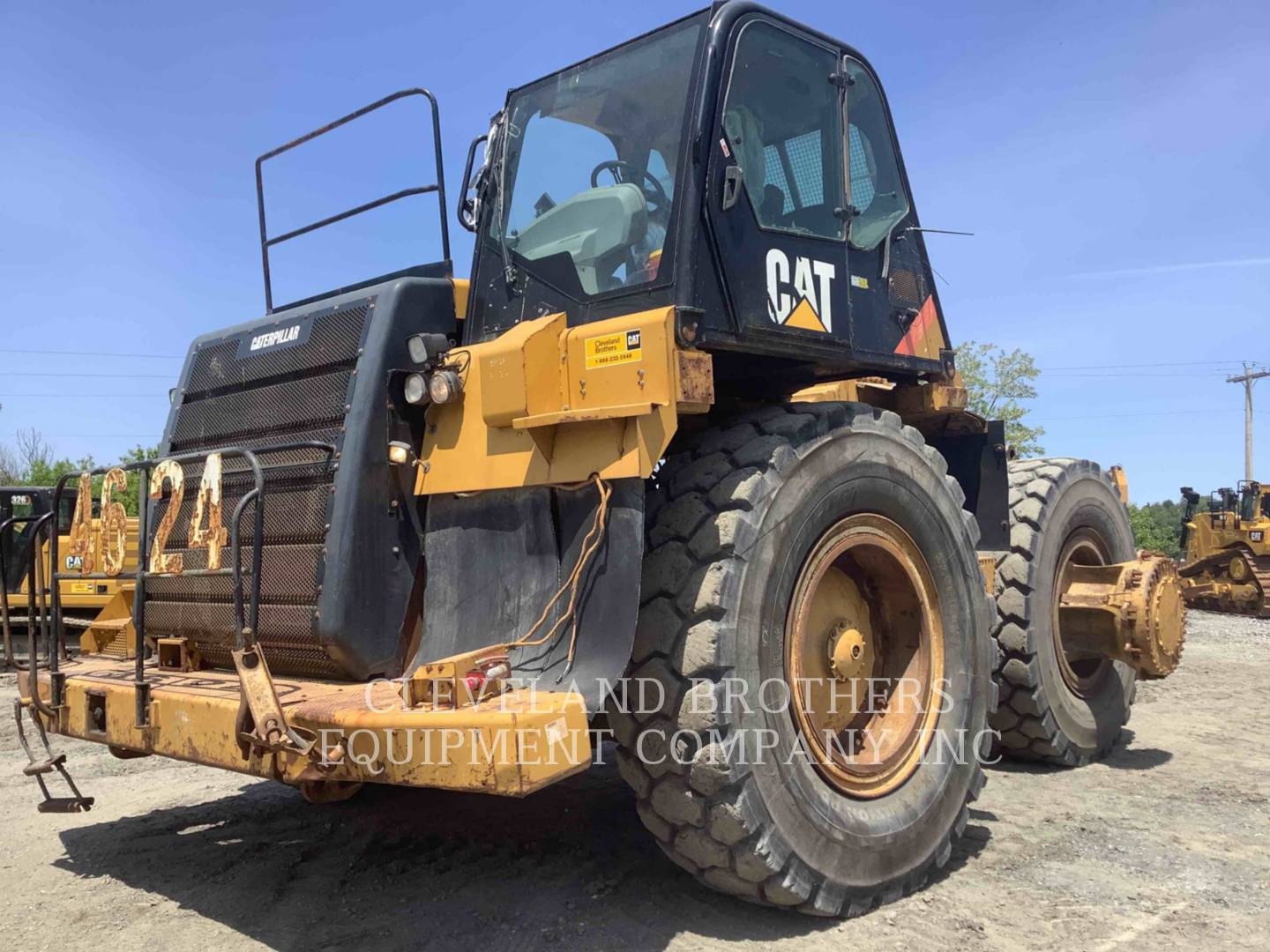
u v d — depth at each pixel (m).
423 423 3.40
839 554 3.38
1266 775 4.95
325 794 3.82
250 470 3.55
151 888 3.43
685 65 3.32
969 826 4.06
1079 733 5.12
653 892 3.26
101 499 3.36
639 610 3.02
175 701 3.06
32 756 3.65
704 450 3.27
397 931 2.99
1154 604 5.00
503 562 3.14
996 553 4.92
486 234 3.61
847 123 3.84
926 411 4.36
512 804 4.32
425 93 3.79
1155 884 3.38
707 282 3.11
